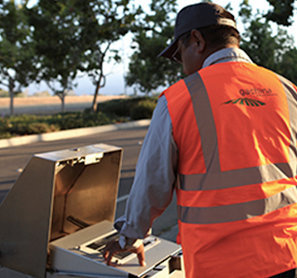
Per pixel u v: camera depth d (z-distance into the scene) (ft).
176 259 6.93
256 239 4.01
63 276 7.07
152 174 4.25
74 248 7.14
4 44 76.79
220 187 4.05
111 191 9.05
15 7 75.72
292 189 4.34
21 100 218.18
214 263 4.01
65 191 7.95
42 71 91.09
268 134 4.27
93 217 8.86
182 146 4.15
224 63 4.54
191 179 4.17
